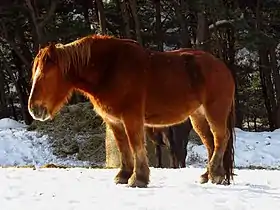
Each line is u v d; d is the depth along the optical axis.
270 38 26.86
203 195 7.76
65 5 31.27
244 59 36.78
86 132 25.33
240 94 36.84
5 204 7.07
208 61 9.41
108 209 6.69
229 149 9.47
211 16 25.97
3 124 28.53
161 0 31.94
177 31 33.44
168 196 7.65
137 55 8.86
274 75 32.88
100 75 8.76
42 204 7.04
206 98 9.36
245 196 7.70
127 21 28.03
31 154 24.39
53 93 8.66
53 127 25.98
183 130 16.23
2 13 28.62
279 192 8.13
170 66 9.09
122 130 9.16
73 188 8.45
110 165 16.81
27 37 34.78
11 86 40.56
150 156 16.83
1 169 11.62
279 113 33.16
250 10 30.92
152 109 9.00
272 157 24.52
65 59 8.70
